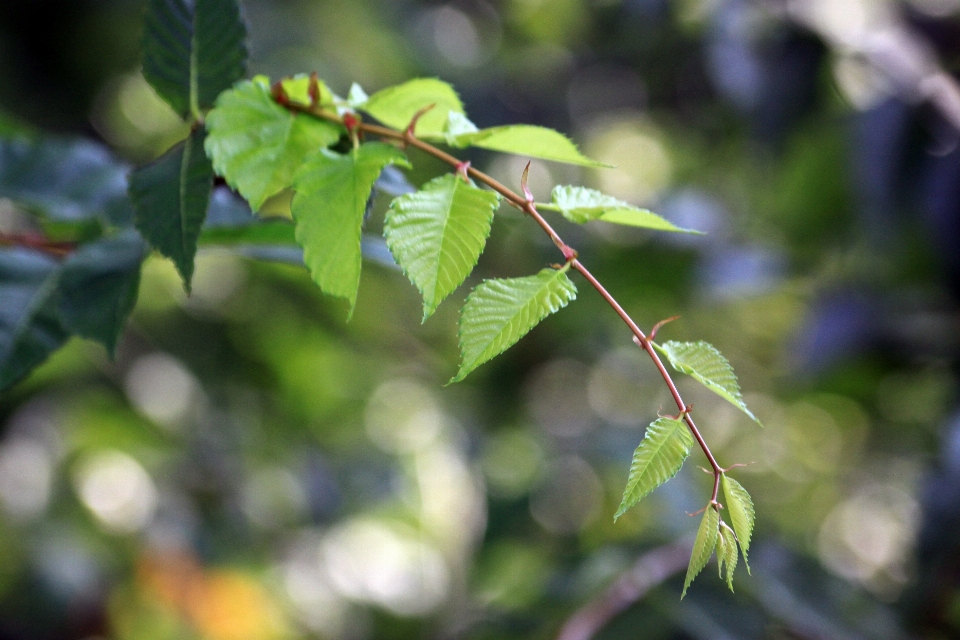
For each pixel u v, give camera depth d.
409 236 0.81
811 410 2.50
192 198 0.86
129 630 2.14
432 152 0.85
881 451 2.08
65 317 0.91
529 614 1.29
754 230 2.05
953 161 1.49
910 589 1.30
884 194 1.54
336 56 2.86
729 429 2.52
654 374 2.55
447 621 2.48
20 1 2.50
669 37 2.14
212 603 2.21
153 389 2.51
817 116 1.80
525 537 1.89
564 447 2.12
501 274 2.46
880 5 1.73
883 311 1.64
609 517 1.90
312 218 0.82
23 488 2.21
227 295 2.58
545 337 2.46
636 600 1.21
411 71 2.88
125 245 0.93
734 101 1.76
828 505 2.37
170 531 2.25
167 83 0.89
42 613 2.05
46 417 2.35
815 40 1.67
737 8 1.73
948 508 1.26
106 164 0.99
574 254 0.82
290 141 0.85
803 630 1.14
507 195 0.84
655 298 2.12
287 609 2.41
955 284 1.51
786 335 2.07
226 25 0.89
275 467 2.56
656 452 0.82
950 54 1.65
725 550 0.82
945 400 1.62
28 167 0.98
